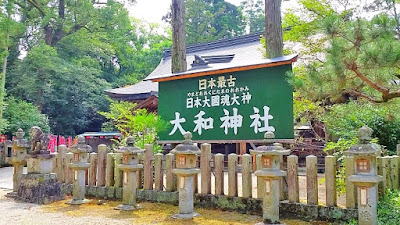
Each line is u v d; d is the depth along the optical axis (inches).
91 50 1170.0
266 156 183.6
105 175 287.0
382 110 293.1
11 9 705.6
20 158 300.8
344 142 245.9
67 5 1074.7
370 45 185.3
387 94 203.8
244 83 289.1
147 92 672.4
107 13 1114.7
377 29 184.5
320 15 361.7
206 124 307.6
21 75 933.8
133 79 1334.9
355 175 165.5
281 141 263.3
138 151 233.8
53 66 943.0
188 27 1425.9
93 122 1203.2
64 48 1139.9
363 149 160.6
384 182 202.4
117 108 643.5
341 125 306.7
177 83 331.9
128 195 237.5
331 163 194.7
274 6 338.3
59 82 1026.1
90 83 1096.2
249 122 282.7
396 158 226.7
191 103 320.2
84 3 1060.5
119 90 737.6
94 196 284.7
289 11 406.9
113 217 214.2
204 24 1423.5
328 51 192.7
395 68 195.3
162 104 338.6
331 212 190.4
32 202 267.3
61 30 1104.2
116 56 1445.6
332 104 355.9
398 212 180.7
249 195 222.2
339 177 226.2
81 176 264.1
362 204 164.6
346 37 193.0
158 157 261.4
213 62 684.7
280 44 336.2
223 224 194.1
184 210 209.2
